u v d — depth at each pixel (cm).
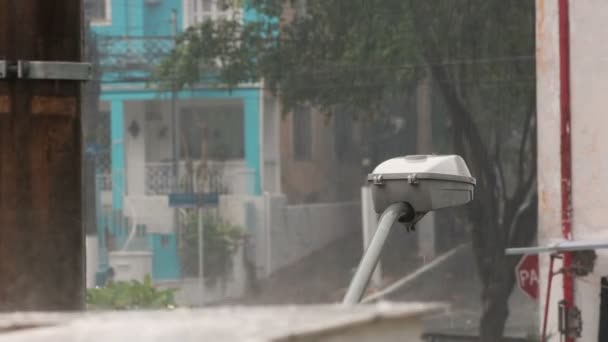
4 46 1096
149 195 5441
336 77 3953
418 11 3709
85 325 431
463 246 4194
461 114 3669
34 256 1095
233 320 428
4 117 1095
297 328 409
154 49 4825
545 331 1878
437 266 4200
